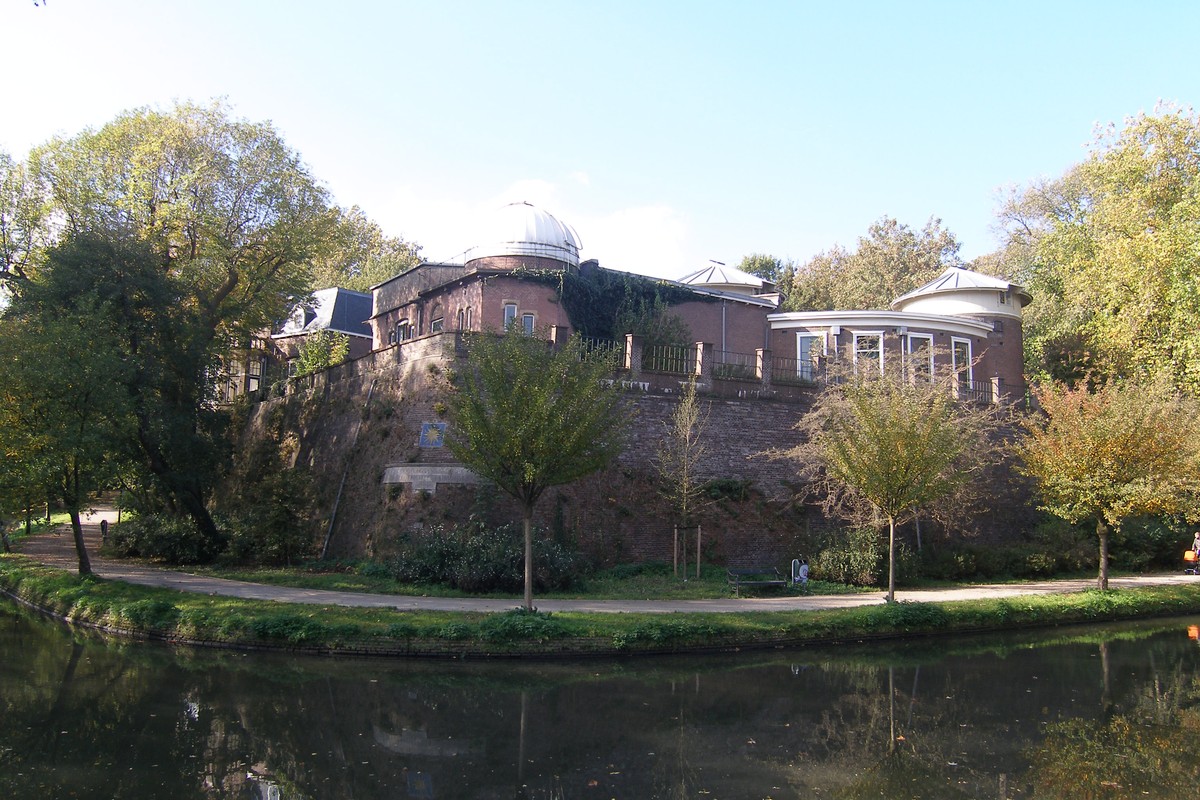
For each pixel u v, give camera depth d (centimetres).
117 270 2555
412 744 1089
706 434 2656
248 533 2669
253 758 1027
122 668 1453
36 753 1034
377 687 1353
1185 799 934
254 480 3303
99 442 1983
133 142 3034
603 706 1271
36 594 2120
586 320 3170
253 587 2039
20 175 2883
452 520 2253
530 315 3052
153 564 2659
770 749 1086
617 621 1652
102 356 2028
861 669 1559
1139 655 1725
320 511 2741
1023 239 5650
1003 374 3781
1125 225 3553
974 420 2370
